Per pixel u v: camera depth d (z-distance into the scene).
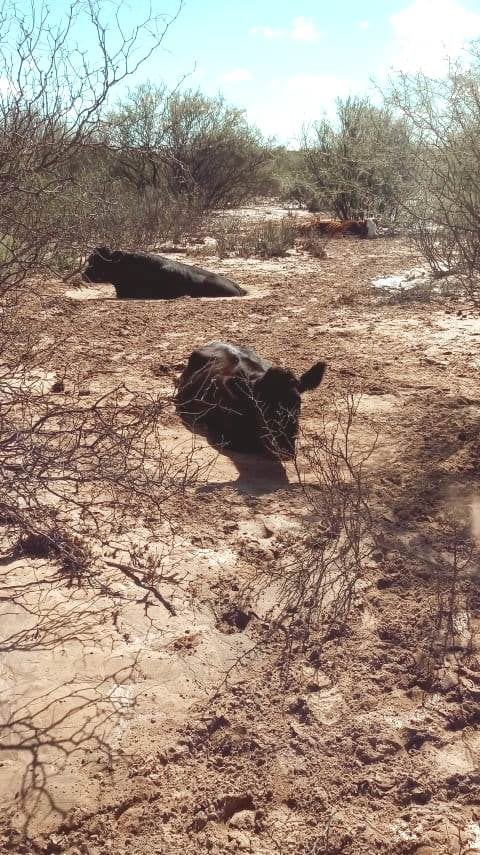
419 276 14.66
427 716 3.71
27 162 4.29
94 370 9.02
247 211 31.42
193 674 3.95
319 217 27.31
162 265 14.27
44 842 3.00
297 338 11.06
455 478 6.32
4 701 3.68
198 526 5.45
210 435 7.21
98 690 3.78
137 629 4.26
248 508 5.75
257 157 32.47
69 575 4.71
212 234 23.50
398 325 11.85
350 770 3.39
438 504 5.88
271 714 3.71
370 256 19.84
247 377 7.04
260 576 4.82
